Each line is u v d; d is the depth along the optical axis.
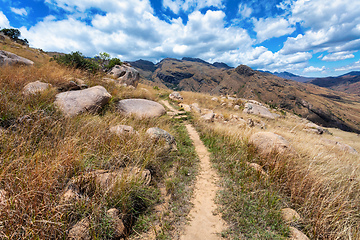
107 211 2.58
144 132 5.54
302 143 6.32
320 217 2.86
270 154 4.77
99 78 10.39
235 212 3.21
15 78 5.64
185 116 11.82
